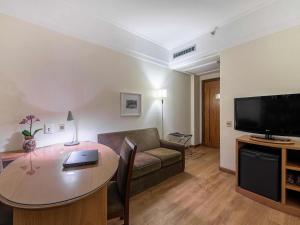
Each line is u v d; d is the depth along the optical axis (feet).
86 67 8.08
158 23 9.21
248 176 6.86
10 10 6.00
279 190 6.01
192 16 8.60
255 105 7.39
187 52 11.52
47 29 6.88
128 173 4.18
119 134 9.07
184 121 14.48
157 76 11.96
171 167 8.86
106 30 8.80
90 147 6.09
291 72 6.93
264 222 5.33
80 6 7.60
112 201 4.28
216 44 9.73
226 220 5.47
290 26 6.93
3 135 5.91
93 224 3.04
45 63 6.82
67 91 7.45
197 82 15.57
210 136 15.31
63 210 2.71
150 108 11.42
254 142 6.67
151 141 10.38
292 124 6.27
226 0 7.36
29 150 5.71
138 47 10.44
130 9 7.89
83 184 2.99
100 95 8.64
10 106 6.05
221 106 9.57
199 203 6.47
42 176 3.36
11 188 2.82
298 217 5.51
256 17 7.89
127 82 9.94
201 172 9.53
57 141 7.16
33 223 2.56
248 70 8.32
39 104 6.68
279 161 5.99
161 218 5.61
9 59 6.01
